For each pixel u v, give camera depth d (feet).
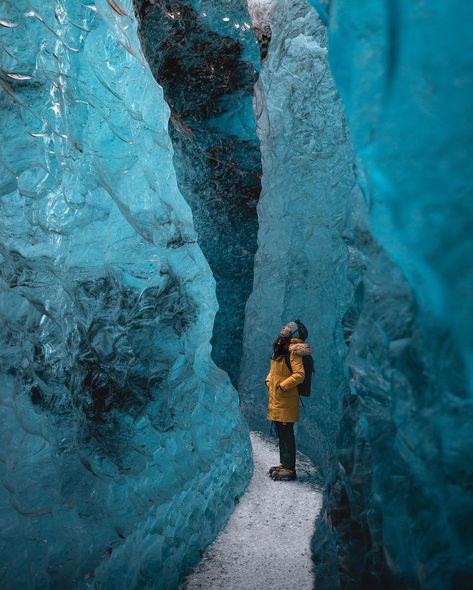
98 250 10.00
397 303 5.82
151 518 9.52
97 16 9.95
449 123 4.89
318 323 17.10
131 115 10.89
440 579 5.21
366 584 6.82
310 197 17.66
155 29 21.36
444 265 4.92
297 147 18.44
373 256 6.20
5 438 7.90
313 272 17.43
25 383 8.40
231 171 21.99
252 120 21.81
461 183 4.84
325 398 16.46
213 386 14.26
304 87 18.21
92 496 8.76
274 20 20.77
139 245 10.89
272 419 15.30
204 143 21.88
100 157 10.11
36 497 8.01
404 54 5.13
